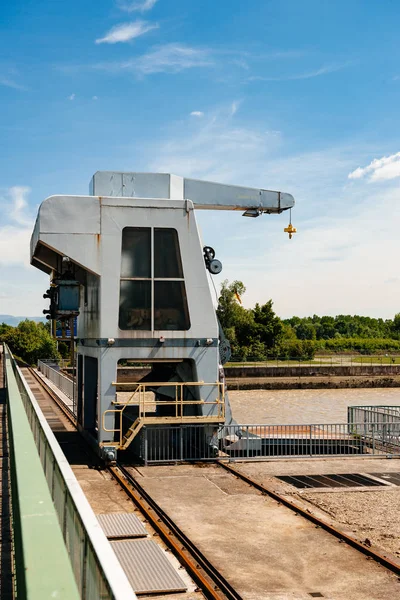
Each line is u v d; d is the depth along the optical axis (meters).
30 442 4.96
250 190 19.81
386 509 12.94
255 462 17.70
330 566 9.23
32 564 2.50
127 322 17.28
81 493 3.99
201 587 8.22
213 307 17.59
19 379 16.25
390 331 157.88
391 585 8.52
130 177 18.42
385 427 22.78
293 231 20.31
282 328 93.19
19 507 3.22
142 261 17.42
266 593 8.14
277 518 11.75
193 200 19.38
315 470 16.81
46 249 20.20
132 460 17.42
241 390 64.75
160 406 21.20
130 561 8.95
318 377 66.81
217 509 12.29
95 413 20.06
